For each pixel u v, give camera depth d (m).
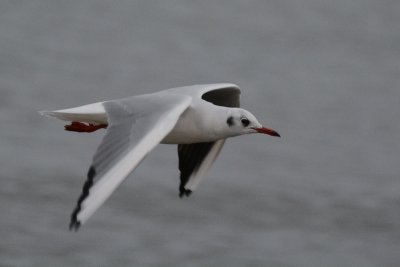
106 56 26.53
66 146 17.69
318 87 25.31
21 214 14.12
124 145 6.37
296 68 27.08
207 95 8.81
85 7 31.83
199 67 26.52
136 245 13.38
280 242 13.98
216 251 13.44
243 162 17.98
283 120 21.88
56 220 13.94
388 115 22.97
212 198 15.65
